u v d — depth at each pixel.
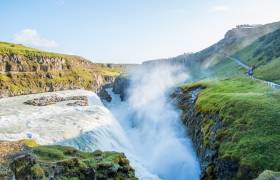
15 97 145.00
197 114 66.94
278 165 35.25
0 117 83.56
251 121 46.22
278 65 101.12
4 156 41.12
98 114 94.69
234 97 58.34
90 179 39.09
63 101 122.62
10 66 173.00
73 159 40.25
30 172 36.19
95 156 45.72
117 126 92.06
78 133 69.44
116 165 42.28
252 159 37.72
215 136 50.12
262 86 71.56
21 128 70.50
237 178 37.91
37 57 194.75
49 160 40.94
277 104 49.97
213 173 44.94
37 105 111.38
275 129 42.53
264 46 157.25
